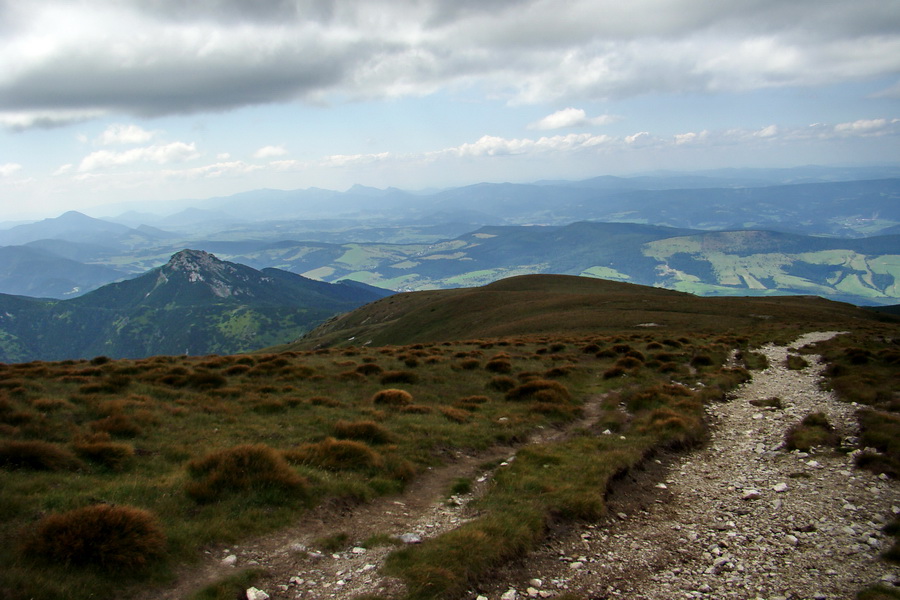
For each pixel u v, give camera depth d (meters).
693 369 33.81
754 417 21.98
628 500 13.62
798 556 10.39
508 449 18.05
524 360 36.03
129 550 8.21
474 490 13.84
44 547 7.98
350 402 22.59
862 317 95.56
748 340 47.00
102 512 8.66
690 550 10.81
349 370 29.34
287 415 19.52
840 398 23.12
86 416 16.47
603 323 72.44
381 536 10.38
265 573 8.65
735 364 36.06
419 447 16.81
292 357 36.03
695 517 12.59
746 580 9.50
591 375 31.80
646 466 16.17
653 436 18.66
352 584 8.54
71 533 8.16
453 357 36.66
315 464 13.87
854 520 11.85
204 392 22.12
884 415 18.56
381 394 23.09
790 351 39.78
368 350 42.06
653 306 88.06
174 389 22.31
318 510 11.41
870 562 9.93
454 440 17.94
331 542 10.03
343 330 165.62
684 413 21.66
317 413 20.02
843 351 33.28
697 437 19.39
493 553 9.64
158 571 8.26
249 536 9.88
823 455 16.36
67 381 21.47
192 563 8.70
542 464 15.42
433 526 11.23
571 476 14.07
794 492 13.78
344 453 14.55
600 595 8.99
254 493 11.29
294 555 9.40
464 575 8.95
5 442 12.17
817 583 9.30
